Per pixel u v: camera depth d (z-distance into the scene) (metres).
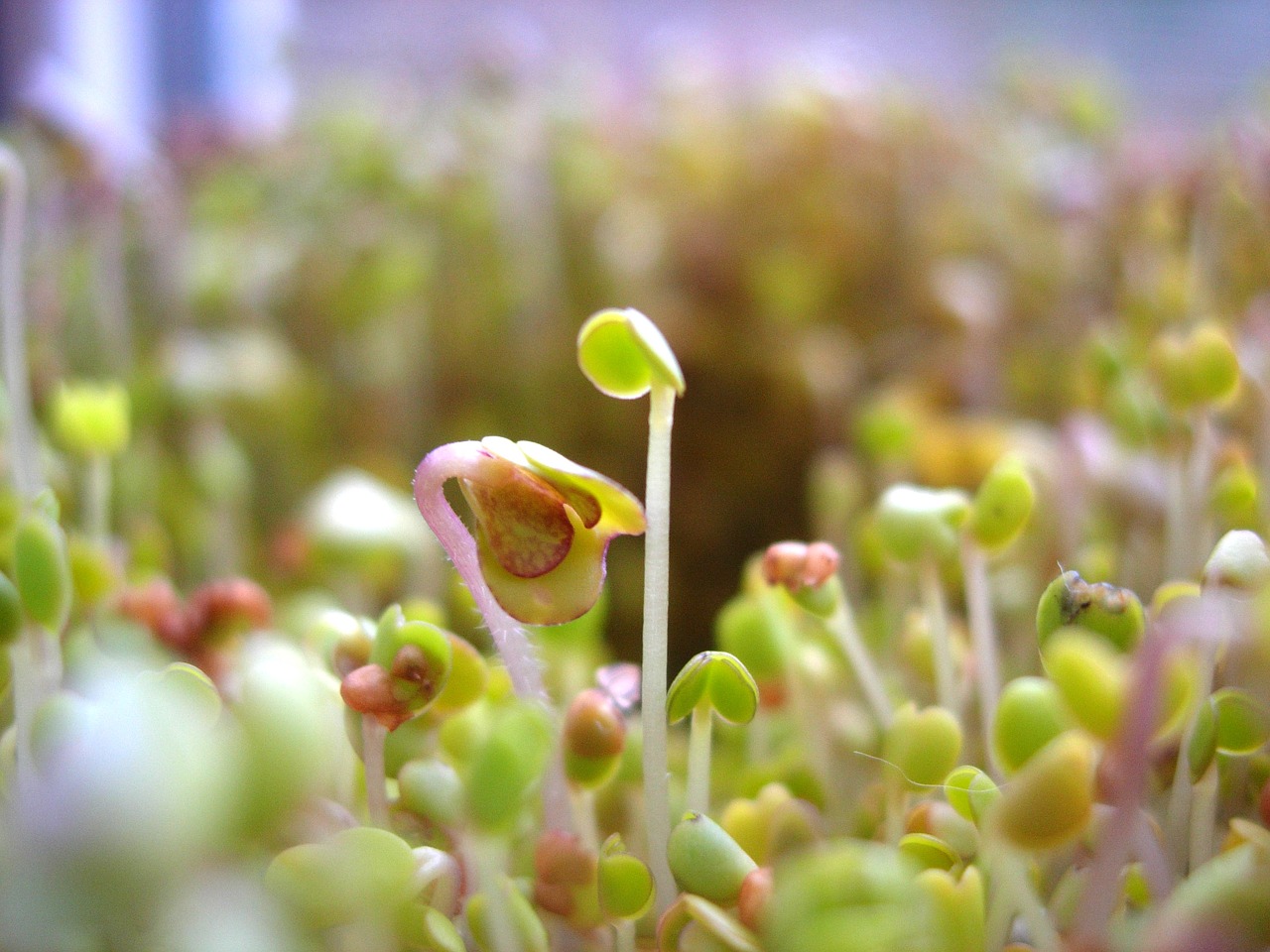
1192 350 0.09
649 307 0.19
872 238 0.20
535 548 0.07
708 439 0.19
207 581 0.14
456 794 0.07
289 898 0.06
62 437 0.10
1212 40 0.32
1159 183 0.16
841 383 0.18
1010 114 0.22
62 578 0.07
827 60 0.23
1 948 0.05
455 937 0.06
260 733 0.06
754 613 0.09
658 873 0.07
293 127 0.23
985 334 0.17
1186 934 0.06
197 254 0.18
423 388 0.19
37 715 0.07
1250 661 0.07
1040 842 0.06
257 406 0.16
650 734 0.07
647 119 0.23
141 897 0.05
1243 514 0.09
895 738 0.07
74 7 0.21
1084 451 0.11
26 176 0.14
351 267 0.19
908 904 0.06
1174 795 0.07
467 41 0.24
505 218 0.19
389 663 0.07
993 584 0.11
